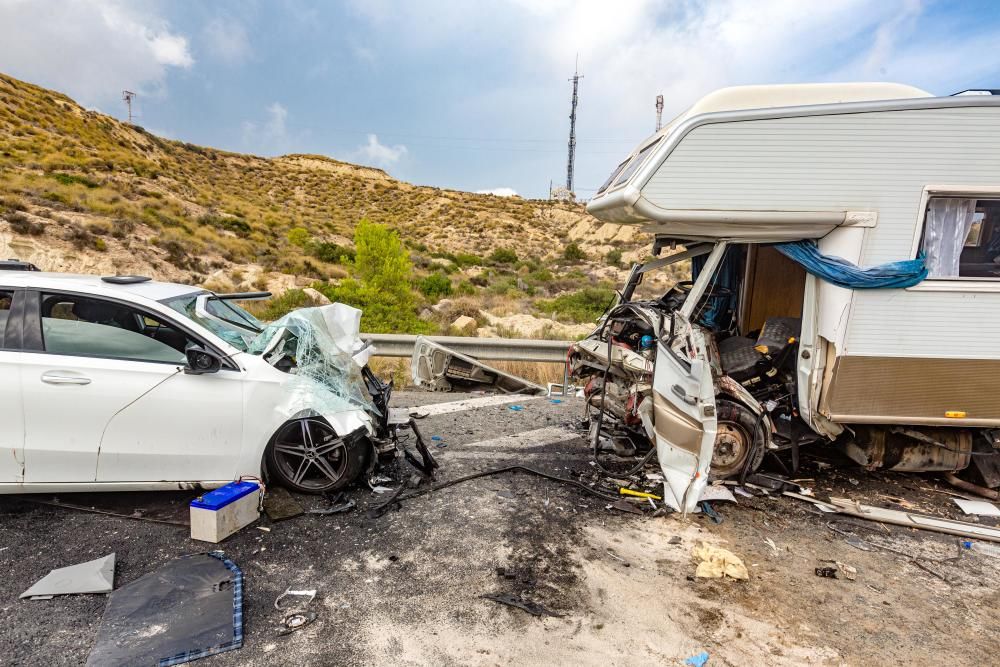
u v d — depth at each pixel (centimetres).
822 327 440
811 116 402
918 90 409
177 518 387
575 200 8056
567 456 539
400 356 870
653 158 409
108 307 385
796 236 431
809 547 387
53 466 366
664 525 410
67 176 2398
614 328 509
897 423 439
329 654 264
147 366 375
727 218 411
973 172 404
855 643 286
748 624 298
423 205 6303
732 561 351
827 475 518
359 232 1455
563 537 386
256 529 378
